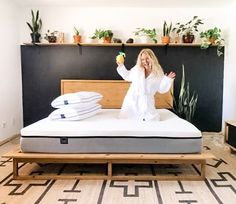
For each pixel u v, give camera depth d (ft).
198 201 6.23
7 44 12.76
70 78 14.26
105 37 13.43
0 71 12.10
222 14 13.80
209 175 7.84
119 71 10.06
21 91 14.34
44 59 14.19
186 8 13.85
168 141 7.43
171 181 7.41
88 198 6.36
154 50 13.96
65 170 8.21
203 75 14.03
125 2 13.24
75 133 7.43
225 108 13.80
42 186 7.05
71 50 14.14
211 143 11.75
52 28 14.14
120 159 7.32
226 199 6.33
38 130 7.45
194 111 14.01
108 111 10.98
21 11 14.05
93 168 8.40
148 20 13.99
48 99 14.35
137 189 6.88
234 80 12.73
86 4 13.58
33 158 7.32
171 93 13.67
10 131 13.12
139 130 7.41
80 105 8.63
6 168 8.42
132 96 9.53
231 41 13.09
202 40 13.58
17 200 6.24
